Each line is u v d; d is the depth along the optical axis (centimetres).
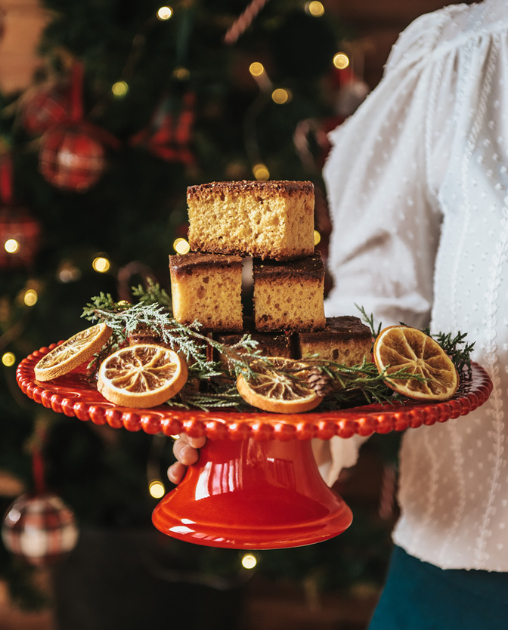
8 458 144
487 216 80
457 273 82
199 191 80
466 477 82
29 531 124
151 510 148
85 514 141
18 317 131
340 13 161
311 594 150
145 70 126
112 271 134
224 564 144
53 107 122
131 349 73
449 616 83
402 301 89
